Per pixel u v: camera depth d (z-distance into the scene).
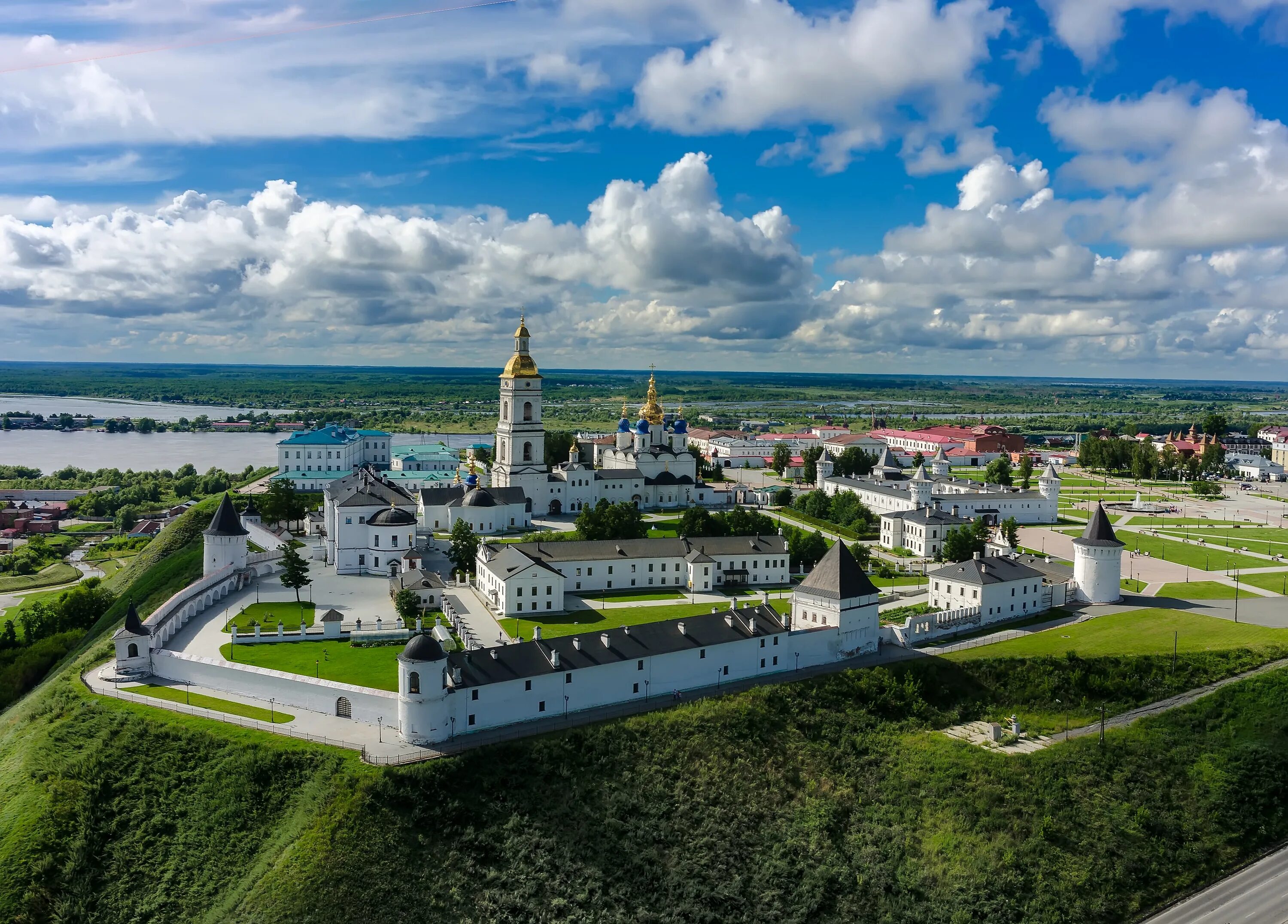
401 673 127.31
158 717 134.62
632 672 147.38
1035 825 131.25
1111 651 174.50
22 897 108.81
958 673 165.75
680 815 126.75
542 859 115.81
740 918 117.00
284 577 197.12
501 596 193.00
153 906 109.62
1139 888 125.81
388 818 114.38
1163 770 144.50
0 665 194.25
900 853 127.75
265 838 115.31
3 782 126.88
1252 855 134.62
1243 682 163.50
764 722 145.88
